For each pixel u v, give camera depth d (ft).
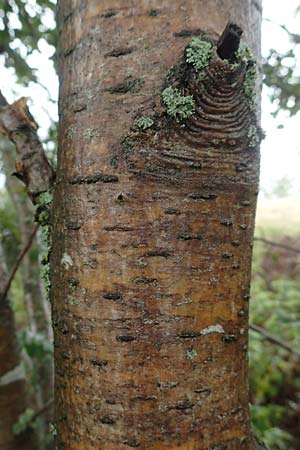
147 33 0.94
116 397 0.94
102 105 0.95
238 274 1.00
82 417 0.97
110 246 0.94
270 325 4.70
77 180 0.97
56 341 1.04
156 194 0.93
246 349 1.04
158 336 0.93
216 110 0.92
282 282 5.44
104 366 0.94
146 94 0.92
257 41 1.07
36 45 2.72
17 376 2.27
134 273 0.93
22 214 2.94
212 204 0.95
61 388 1.02
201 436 0.95
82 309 0.97
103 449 0.95
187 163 0.93
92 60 0.97
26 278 3.08
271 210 7.84
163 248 0.93
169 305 0.93
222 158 0.96
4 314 2.20
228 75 0.88
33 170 1.29
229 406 0.98
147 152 0.92
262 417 2.83
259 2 1.10
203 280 0.95
